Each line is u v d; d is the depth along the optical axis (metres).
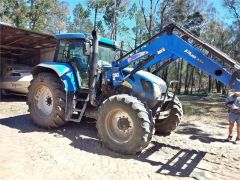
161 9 34.22
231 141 8.47
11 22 33.78
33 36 13.98
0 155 5.99
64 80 7.75
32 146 6.65
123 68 7.38
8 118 9.36
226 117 13.24
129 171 5.70
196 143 7.99
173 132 9.05
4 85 13.63
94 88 7.59
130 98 6.50
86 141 7.25
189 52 6.33
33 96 8.32
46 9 36.84
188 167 6.18
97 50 7.63
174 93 8.14
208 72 6.12
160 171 5.86
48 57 16.09
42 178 5.10
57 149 6.57
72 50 8.15
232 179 5.75
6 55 16.38
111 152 6.65
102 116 6.75
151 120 6.44
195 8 38.41
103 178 5.30
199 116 13.09
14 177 5.05
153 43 6.86
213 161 6.65
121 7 37.91
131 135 6.47
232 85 5.79
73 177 5.23
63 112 7.82
